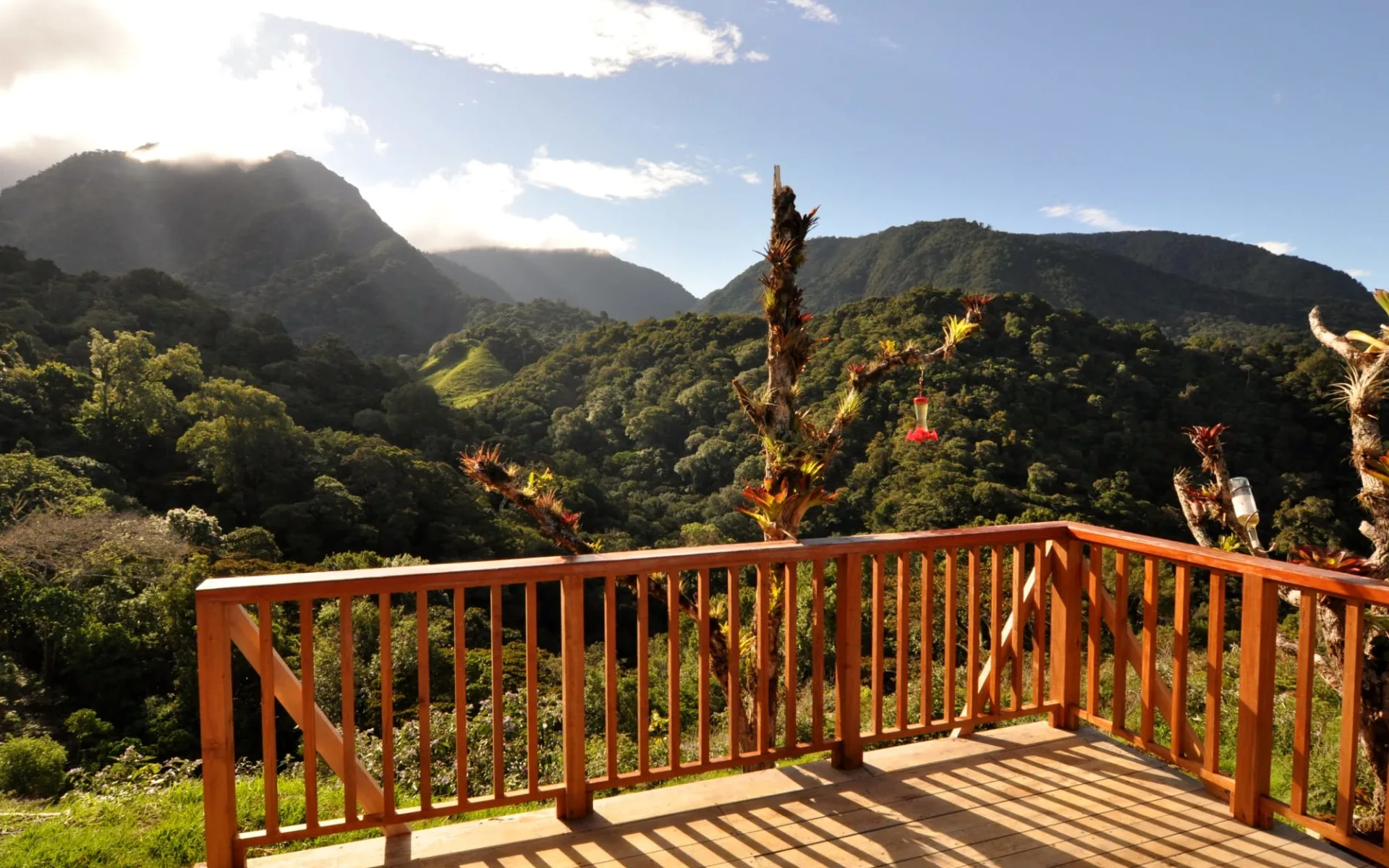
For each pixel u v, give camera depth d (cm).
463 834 227
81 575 2161
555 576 228
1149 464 3297
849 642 269
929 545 279
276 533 3434
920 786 259
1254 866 212
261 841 206
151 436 3866
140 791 403
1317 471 3161
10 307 5422
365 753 524
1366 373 286
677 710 250
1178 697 262
